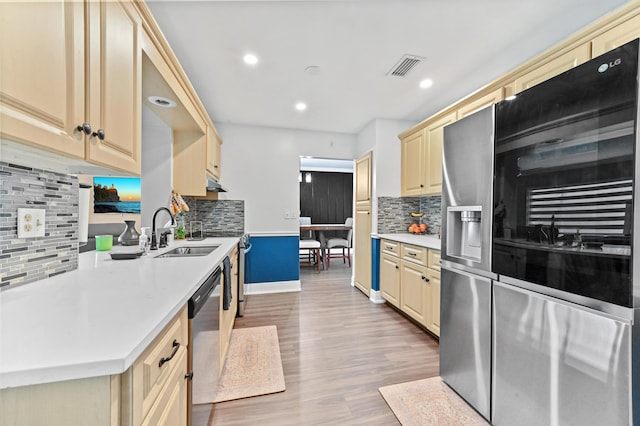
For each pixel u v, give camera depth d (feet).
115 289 3.35
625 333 3.13
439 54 7.14
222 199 12.71
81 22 2.77
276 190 13.24
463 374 5.49
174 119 7.70
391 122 12.10
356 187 14.08
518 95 4.38
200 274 4.16
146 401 2.29
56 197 4.02
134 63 3.98
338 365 6.86
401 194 12.00
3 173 3.21
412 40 6.55
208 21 5.91
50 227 3.92
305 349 7.67
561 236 3.80
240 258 10.11
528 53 7.06
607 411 3.28
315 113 11.41
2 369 1.68
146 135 8.41
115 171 3.87
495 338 4.76
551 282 3.90
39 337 2.07
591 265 3.45
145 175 8.39
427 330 8.82
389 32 6.26
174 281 3.75
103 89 3.16
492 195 4.81
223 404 5.48
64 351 1.88
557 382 3.80
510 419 4.49
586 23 5.88
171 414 2.89
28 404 1.80
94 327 2.26
